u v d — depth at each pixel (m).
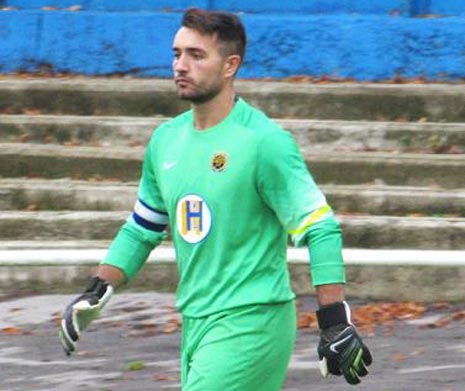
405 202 37.09
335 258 14.41
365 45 45.59
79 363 26.34
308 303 31.78
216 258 14.91
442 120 42.59
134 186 38.56
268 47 45.88
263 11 47.69
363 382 24.30
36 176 40.09
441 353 26.81
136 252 15.73
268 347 14.84
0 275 32.97
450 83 45.28
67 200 37.91
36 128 41.91
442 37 45.41
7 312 31.23
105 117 42.69
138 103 43.34
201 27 14.74
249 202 14.82
